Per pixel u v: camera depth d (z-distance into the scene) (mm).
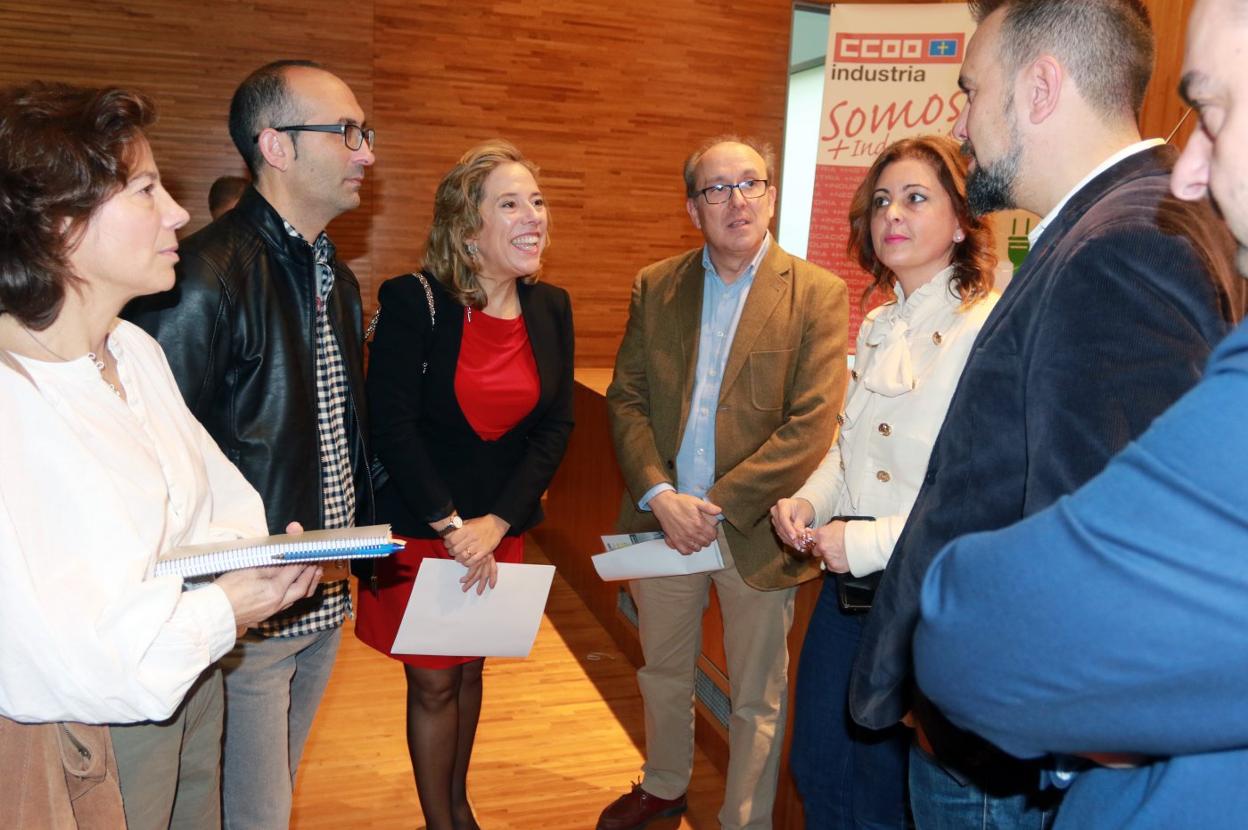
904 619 1108
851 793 1736
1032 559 542
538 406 2057
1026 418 949
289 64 1643
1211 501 478
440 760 2070
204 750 1314
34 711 921
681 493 2225
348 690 3154
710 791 2580
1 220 953
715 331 2221
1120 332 868
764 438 2127
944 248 1564
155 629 970
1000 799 1155
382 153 5109
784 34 5672
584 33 5328
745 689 2141
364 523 1813
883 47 3820
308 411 1591
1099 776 685
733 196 2072
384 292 1970
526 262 1962
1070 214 1019
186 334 1426
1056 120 1038
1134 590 495
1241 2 539
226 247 1515
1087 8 1010
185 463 1217
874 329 1665
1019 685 553
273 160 1588
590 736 2893
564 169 5434
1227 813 561
